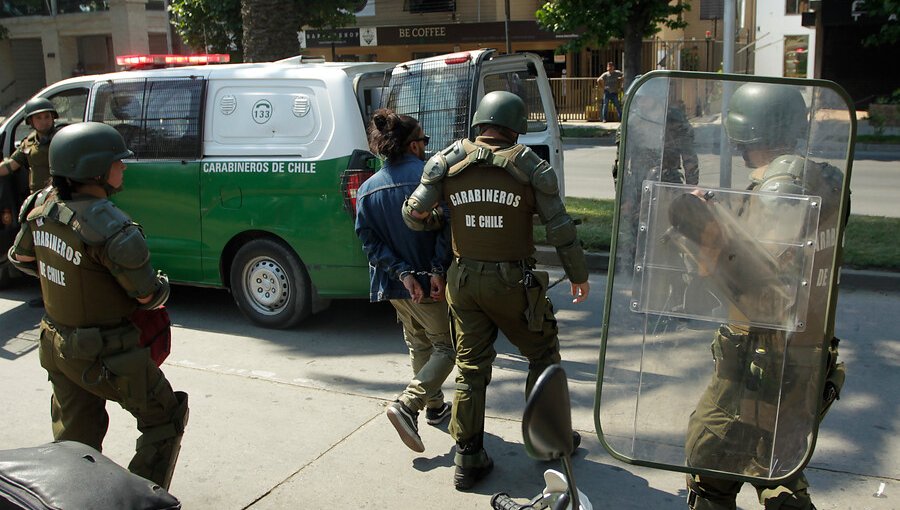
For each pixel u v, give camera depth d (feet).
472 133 18.88
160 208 21.90
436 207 13.44
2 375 18.62
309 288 20.84
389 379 18.06
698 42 88.53
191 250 21.75
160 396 11.53
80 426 11.82
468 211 12.53
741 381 8.79
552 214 12.35
